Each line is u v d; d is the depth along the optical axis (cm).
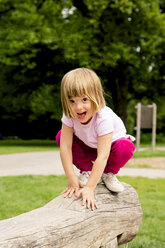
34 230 165
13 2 1730
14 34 1538
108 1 1407
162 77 1884
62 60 1504
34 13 1579
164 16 1480
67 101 214
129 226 252
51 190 504
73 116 222
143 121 1220
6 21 1755
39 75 1811
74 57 1421
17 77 1892
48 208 210
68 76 214
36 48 1580
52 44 1546
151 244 291
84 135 235
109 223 225
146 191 516
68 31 1561
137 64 1538
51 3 1638
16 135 2841
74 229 187
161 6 1738
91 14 1520
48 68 1688
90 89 210
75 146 249
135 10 1461
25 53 1591
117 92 1541
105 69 1516
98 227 212
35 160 971
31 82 1930
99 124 223
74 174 231
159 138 2700
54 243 171
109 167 243
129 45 1536
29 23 1564
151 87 1959
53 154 1173
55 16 1659
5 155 1115
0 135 2655
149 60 1697
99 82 221
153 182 595
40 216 190
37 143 2053
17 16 1580
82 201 214
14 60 1619
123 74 1669
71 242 184
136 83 1936
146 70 1759
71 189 227
